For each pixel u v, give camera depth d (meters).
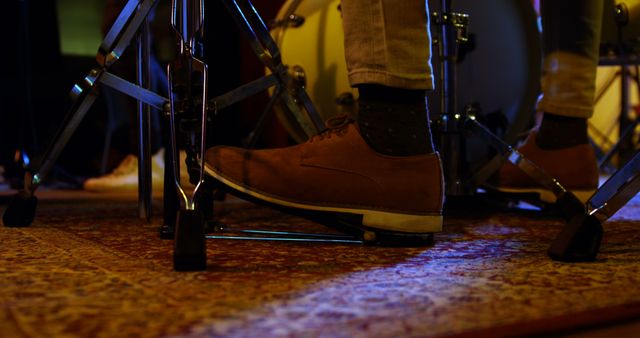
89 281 0.94
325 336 0.77
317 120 1.40
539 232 1.37
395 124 1.18
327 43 1.85
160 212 1.69
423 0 1.14
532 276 0.98
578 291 0.91
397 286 0.93
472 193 1.53
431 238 1.21
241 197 1.21
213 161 1.19
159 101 1.27
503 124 1.82
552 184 1.30
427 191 1.19
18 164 2.58
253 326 0.80
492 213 1.71
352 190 1.19
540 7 1.61
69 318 0.81
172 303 0.86
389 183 1.19
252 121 3.20
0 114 3.12
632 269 1.02
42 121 3.20
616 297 0.89
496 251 1.15
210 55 1.44
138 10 1.25
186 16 1.05
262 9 3.11
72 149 3.51
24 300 0.87
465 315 0.83
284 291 0.91
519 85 1.88
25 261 1.05
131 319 0.81
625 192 1.07
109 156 3.48
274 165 1.20
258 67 3.16
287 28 1.91
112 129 3.25
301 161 1.20
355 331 0.78
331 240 1.22
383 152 1.19
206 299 0.87
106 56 1.25
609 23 1.96
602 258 1.09
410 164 1.19
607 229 1.39
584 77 1.55
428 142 1.20
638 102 3.62
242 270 1.00
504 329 0.79
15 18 3.10
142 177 1.42
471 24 1.80
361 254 1.12
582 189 1.56
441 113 1.47
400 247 1.19
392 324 0.80
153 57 2.80
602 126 3.48
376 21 1.13
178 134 1.22
